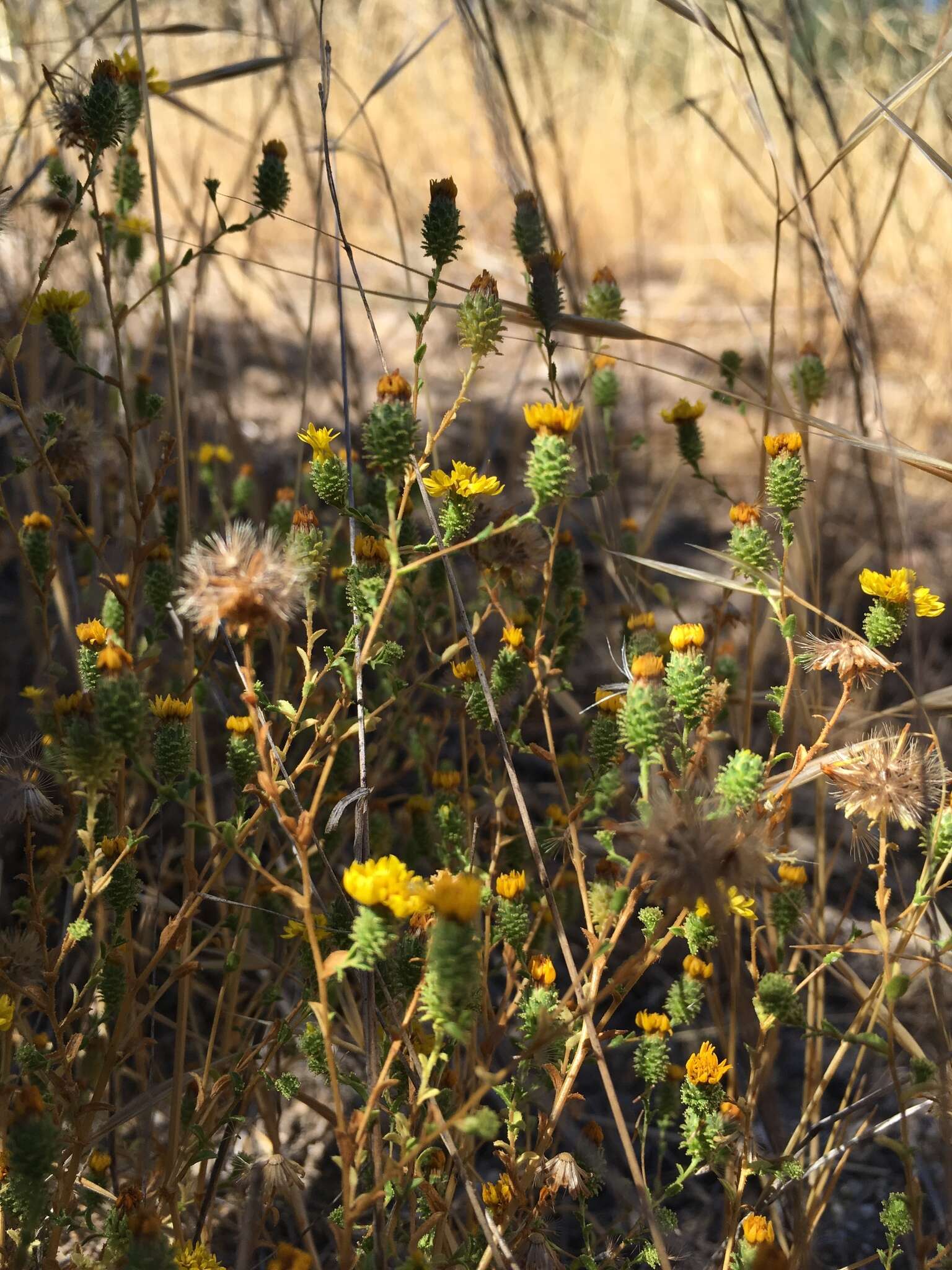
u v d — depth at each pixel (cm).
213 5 86
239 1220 63
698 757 57
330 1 106
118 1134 63
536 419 55
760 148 121
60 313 60
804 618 68
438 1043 53
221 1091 60
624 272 174
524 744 60
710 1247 64
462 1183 63
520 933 58
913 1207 57
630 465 125
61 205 68
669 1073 60
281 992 60
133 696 54
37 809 58
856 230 69
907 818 56
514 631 60
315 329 142
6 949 58
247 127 125
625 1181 57
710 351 139
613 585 98
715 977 64
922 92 68
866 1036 57
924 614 58
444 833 61
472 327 57
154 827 71
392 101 137
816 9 81
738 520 59
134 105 63
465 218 143
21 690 75
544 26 83
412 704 70
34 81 72
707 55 108
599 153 174
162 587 62
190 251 62
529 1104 60
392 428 55
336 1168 66
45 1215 55
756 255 158
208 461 75
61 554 70
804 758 57
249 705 53
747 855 53
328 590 72
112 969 59
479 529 60
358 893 52
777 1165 58
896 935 69
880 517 69
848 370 78
